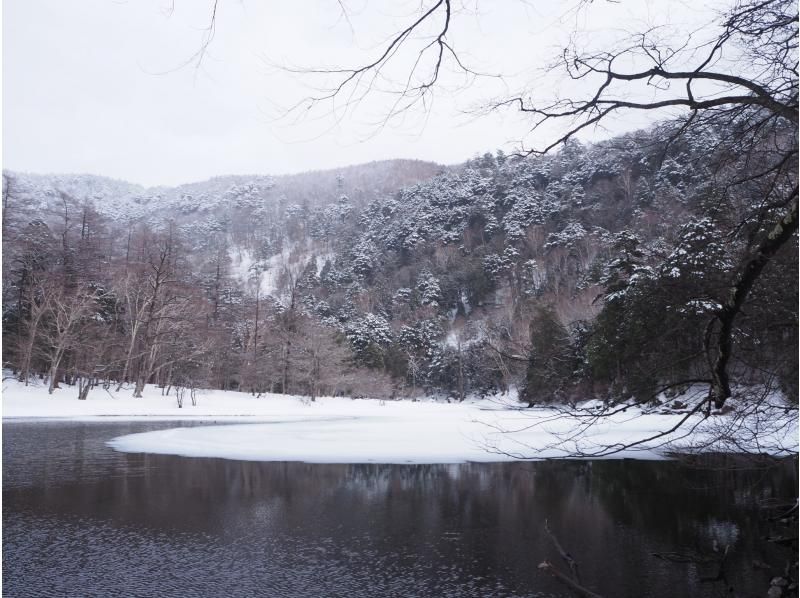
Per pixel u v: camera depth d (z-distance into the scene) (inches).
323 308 3474.4
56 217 2551.7
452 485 562.3
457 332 3144.7
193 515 441.7
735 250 170.7
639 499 494.6
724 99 134.0
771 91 139.0
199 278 2588.6
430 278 3582.7
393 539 381.7
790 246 164.9
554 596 288.5
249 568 325.4
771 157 160.2
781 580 206.5
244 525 412.5
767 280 169.0
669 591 288.8
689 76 133.3
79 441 868.0
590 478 597.0
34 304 1595.7
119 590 294.7
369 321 3041.3
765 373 176.9
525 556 348.2
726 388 158.9
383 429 1077.8
